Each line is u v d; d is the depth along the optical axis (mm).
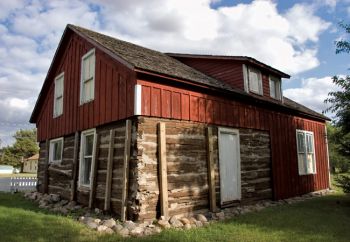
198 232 7559
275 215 9898
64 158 13062
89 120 11180
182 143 9742
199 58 15305
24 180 19234
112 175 9555
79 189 11367
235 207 11109
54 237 6852
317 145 18000
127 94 9164
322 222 8938
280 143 14422
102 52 10742
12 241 6512
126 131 8961
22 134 76062
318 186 17172
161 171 8828
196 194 9867
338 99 12148
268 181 13203
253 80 14383
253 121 12844
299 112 16000
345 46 12398
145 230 7586
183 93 10000
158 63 10750
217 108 11172
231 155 11539
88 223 8031
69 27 12773
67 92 13281
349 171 15758
